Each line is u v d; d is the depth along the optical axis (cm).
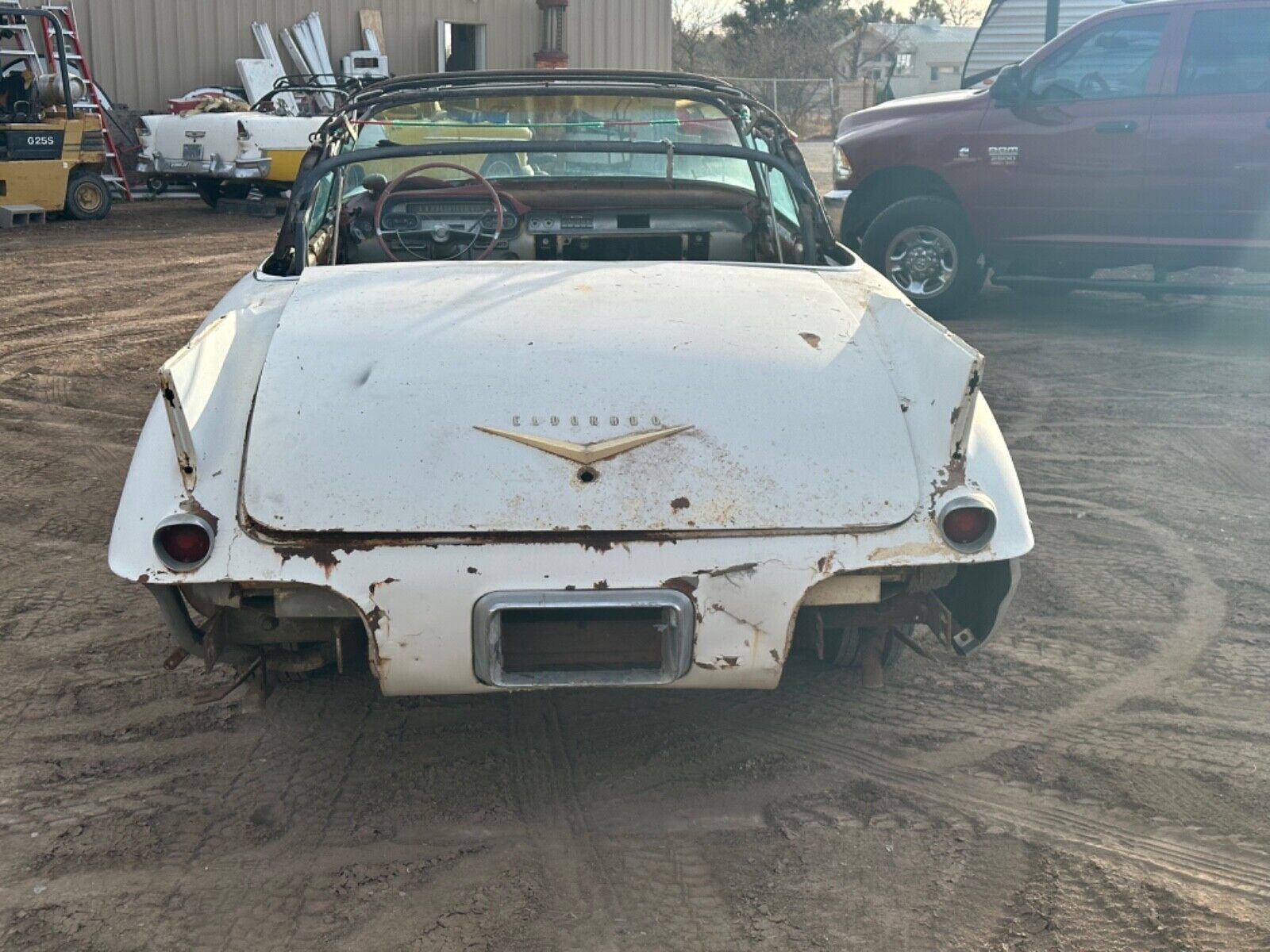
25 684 347
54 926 247
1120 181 799
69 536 465
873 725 328
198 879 262
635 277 337
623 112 450
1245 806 290
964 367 267
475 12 2372
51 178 1509
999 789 298
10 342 813
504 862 270
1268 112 753
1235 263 782
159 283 1063
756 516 262
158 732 322
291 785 299
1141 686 349
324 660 297
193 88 2062
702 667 265
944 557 264
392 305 311
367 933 246
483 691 268
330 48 2208
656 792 298
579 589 257
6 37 1532
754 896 259
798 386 282
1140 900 257
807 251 396
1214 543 457
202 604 272
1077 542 459
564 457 264
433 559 256
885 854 273
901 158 870
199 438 266
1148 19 788
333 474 260
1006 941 245
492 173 451
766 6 5312
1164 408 639
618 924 250
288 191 1695
